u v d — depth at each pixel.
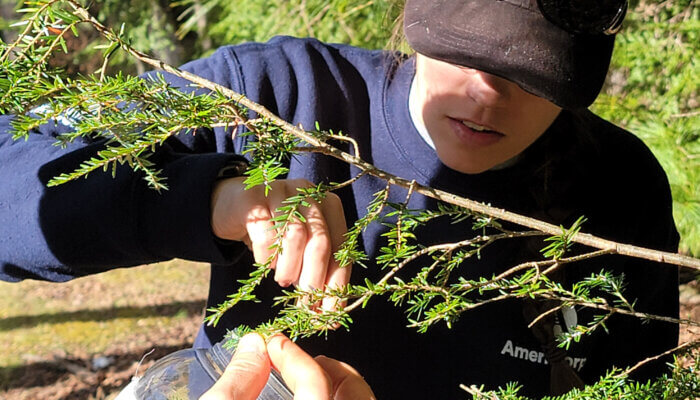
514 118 0.73
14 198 0.68
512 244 0.86
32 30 0.46
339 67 0.96
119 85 0.46
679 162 1.99
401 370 0.87
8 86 0.44
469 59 0.65
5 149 0.72
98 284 3.84
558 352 0.82
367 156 0.91
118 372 3.00
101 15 3.12
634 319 0.98
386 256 0.51
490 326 0.87
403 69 0.93
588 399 0.56
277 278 0.55
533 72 0.64
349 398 0.59
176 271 4.01
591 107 2.04
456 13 0.66
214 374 0.59
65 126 0.72
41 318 3.46
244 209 0.57
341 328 0.87
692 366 0.56
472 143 0.76
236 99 0.47
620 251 0.50
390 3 1.00
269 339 0.55
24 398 2.82
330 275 0.56
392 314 0.86
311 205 0.57
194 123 0.46
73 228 0.65
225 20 2.52
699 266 0.49
